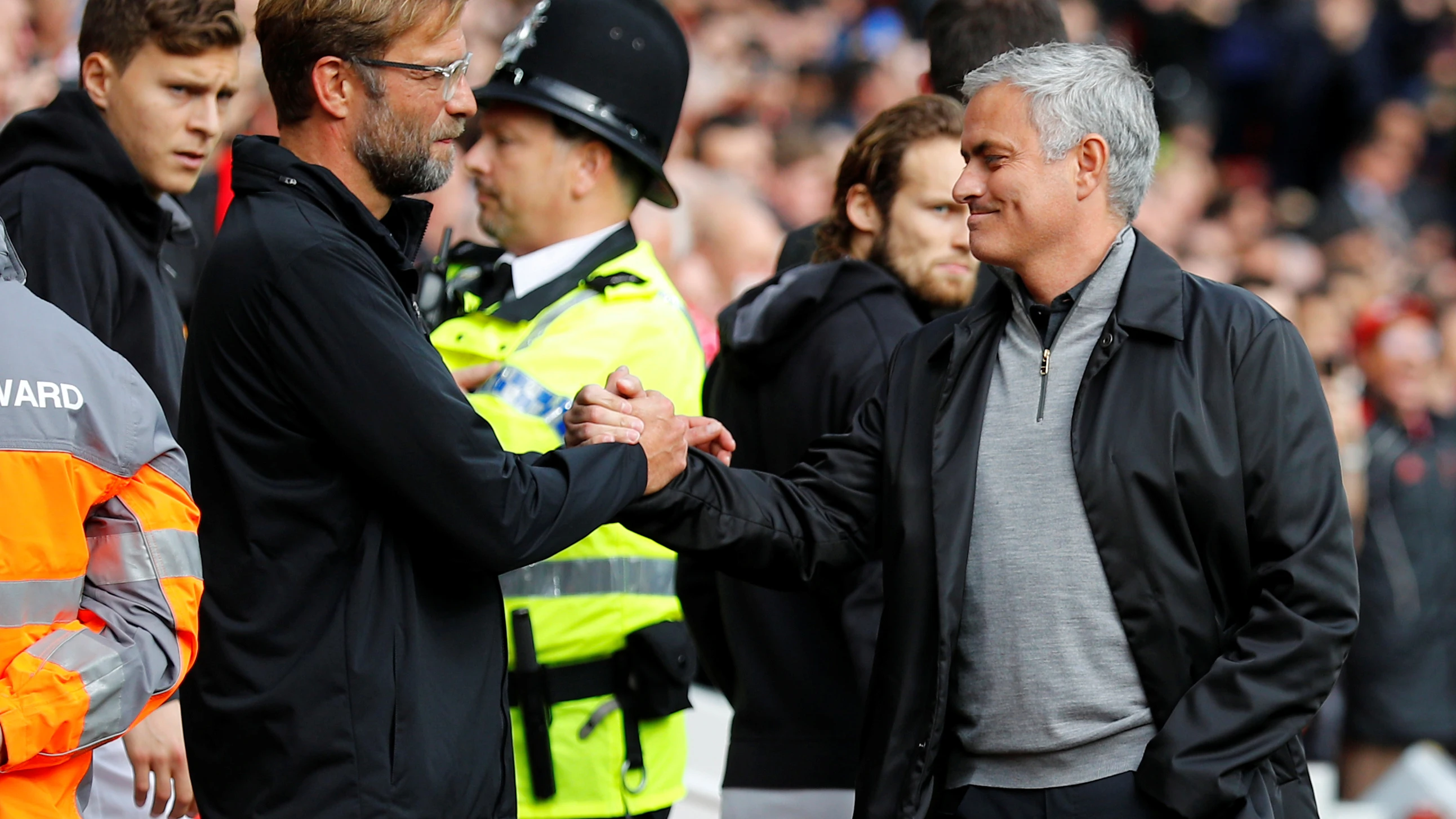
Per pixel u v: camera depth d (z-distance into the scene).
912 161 11.19
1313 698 8.27
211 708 8.23
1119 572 8.51
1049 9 12.30
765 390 11.18
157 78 10.33
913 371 9.45
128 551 7.61
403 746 8.08
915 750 8.86
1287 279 32.28
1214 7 43.59
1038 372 8.93
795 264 12.76
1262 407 8.47
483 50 28.28
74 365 7.54
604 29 11.24
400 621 8.20
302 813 8.04
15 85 17.11
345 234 8.23
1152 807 8.41
